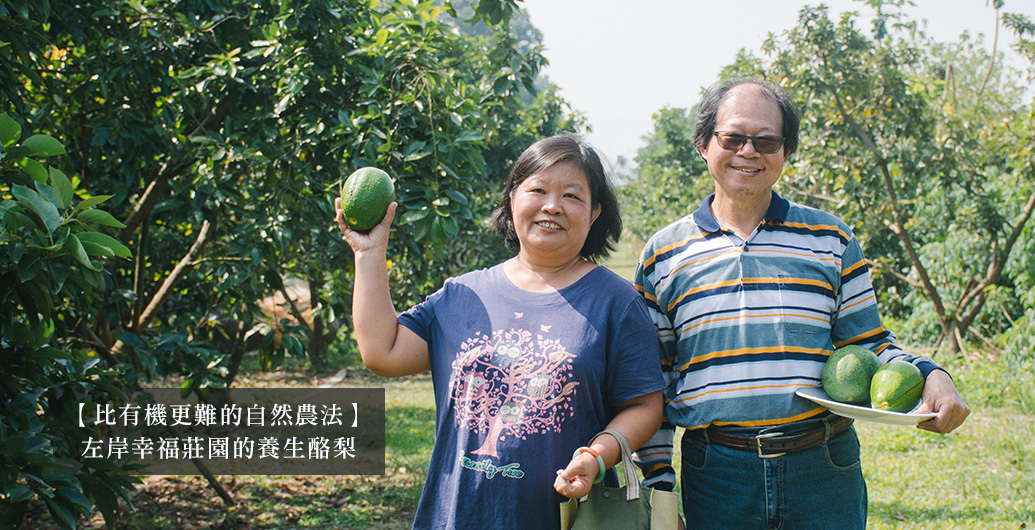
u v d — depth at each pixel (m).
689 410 2.33
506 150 9.94
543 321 2.06
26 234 2.83
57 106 5.01
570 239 2.11
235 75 4.61
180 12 4.92
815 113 11.13
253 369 13.02
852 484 2.30
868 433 7.71
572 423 2.00
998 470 6.23
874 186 10.89
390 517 5.84
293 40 4.70
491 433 2.00
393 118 4.50
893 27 10.82
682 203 16.20
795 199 12.47
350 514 5.88
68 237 2.72
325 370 13.20
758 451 2.23
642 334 2.09
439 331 2.17
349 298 5.94
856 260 2.36
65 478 3.30
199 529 5.46
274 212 4.71
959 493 5.70
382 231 2.19
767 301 2.26
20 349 3.22
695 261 2.36
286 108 4.86
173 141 5.12
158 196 5.09
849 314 2.37
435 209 4.17
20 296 3.10
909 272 13.54
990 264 11.22
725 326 2.28
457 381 2.07
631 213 21.86
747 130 2.27
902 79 11.00
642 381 2.06
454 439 2.07
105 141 4.53
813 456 2.23
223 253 5.70
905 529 4.94
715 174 2.35
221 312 6.57
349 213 2.14
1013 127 11.27
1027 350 9.41
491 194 9.46
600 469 1.88
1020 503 5.34
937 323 11.98
